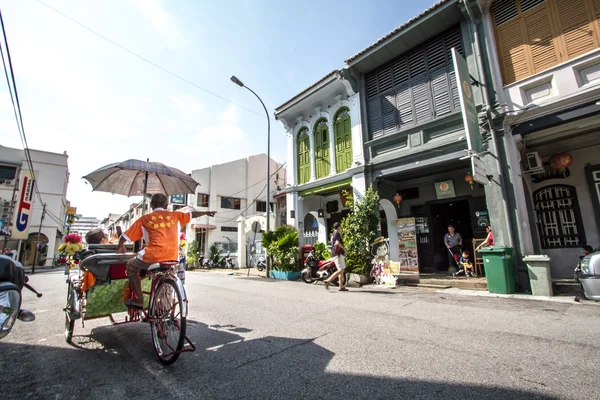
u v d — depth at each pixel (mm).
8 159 27469
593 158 8172
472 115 7664
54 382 2650
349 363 2973
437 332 3936
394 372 2744
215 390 2473
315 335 3910
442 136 9023
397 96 10273
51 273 18438
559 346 3307
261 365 2967
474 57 8234
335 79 11359
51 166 29297
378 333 3945
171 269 3396
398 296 6934
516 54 7641
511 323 4285
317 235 13469
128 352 3416
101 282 3621
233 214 25719
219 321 4723
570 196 8430
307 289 8531
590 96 6406
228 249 24297
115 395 2412
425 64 9664
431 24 9062
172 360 2928
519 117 7254
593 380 2500
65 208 37406
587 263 5281
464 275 9672
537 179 8875
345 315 5004
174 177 5234
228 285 9641
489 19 8109
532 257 6566
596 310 4926
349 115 11688
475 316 4750
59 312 5613
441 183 11078
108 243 4594
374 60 10578
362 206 9711
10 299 2270
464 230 11250
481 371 2725
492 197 7480
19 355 3326
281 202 21656
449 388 2426
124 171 5453
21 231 22391
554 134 7523
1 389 2521
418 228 11688
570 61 6750
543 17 7332
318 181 12367
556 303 5582
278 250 12125
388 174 10023
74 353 3383
